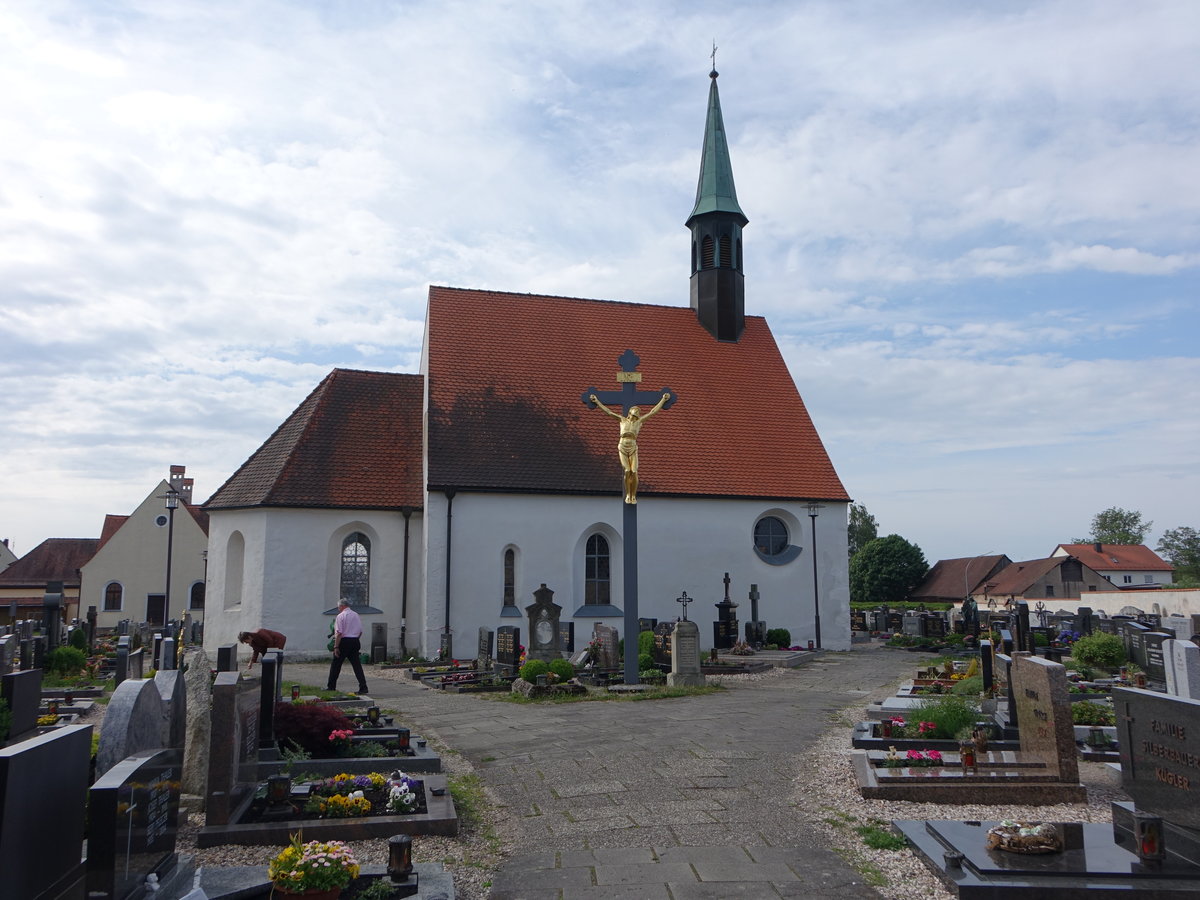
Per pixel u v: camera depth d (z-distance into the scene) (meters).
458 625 26.72
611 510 28.70
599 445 29.72
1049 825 7.27
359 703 16.53
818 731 13.71
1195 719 6.81
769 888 6.88
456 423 28.62
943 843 7.47
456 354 30.62
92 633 30.05
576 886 7.04
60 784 5.68
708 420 32.03
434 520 26.98
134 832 5.71
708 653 27.16
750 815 8.91
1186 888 6.36
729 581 28.59
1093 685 17.22
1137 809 7.60
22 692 12.02
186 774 9.34
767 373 34.59
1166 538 89.69
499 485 27.45
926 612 38.81
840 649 30.69
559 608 22.09
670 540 29.38
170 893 6.08
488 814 9.23
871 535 93.31
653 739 13.05
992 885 6.46
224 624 27.66
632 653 19.20
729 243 35.50
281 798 8.62
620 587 28.78
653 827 8.56
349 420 30.02
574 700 17.41
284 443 29.14
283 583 26.97
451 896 6.48
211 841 8.01
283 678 21.80
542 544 27.89
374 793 9.21
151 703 8.09
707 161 36.09
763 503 30.64
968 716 11.88
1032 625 33.00
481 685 19.12
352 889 6.61
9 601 56.34
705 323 35.34
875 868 7.27
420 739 12.11
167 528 50.25
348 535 28.23
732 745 12.52
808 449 32.44
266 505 26.98
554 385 30.94
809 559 30.84
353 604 27.97
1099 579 71.31
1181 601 35.03
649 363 33.03
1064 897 6.36
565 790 10.13
